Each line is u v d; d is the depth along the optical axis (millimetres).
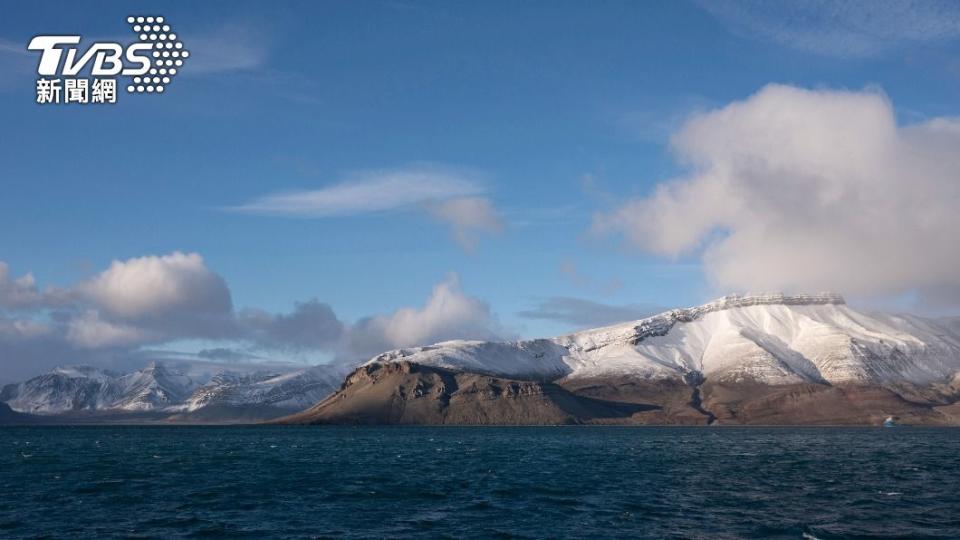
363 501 106250
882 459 186625
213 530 83812
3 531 83062
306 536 80375
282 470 158625
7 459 196375
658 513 94188
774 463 173875
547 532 82125
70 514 94562
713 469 157375
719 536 79562
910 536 78875
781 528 83688
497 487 123125
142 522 88750
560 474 147125
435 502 105125
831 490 116938
